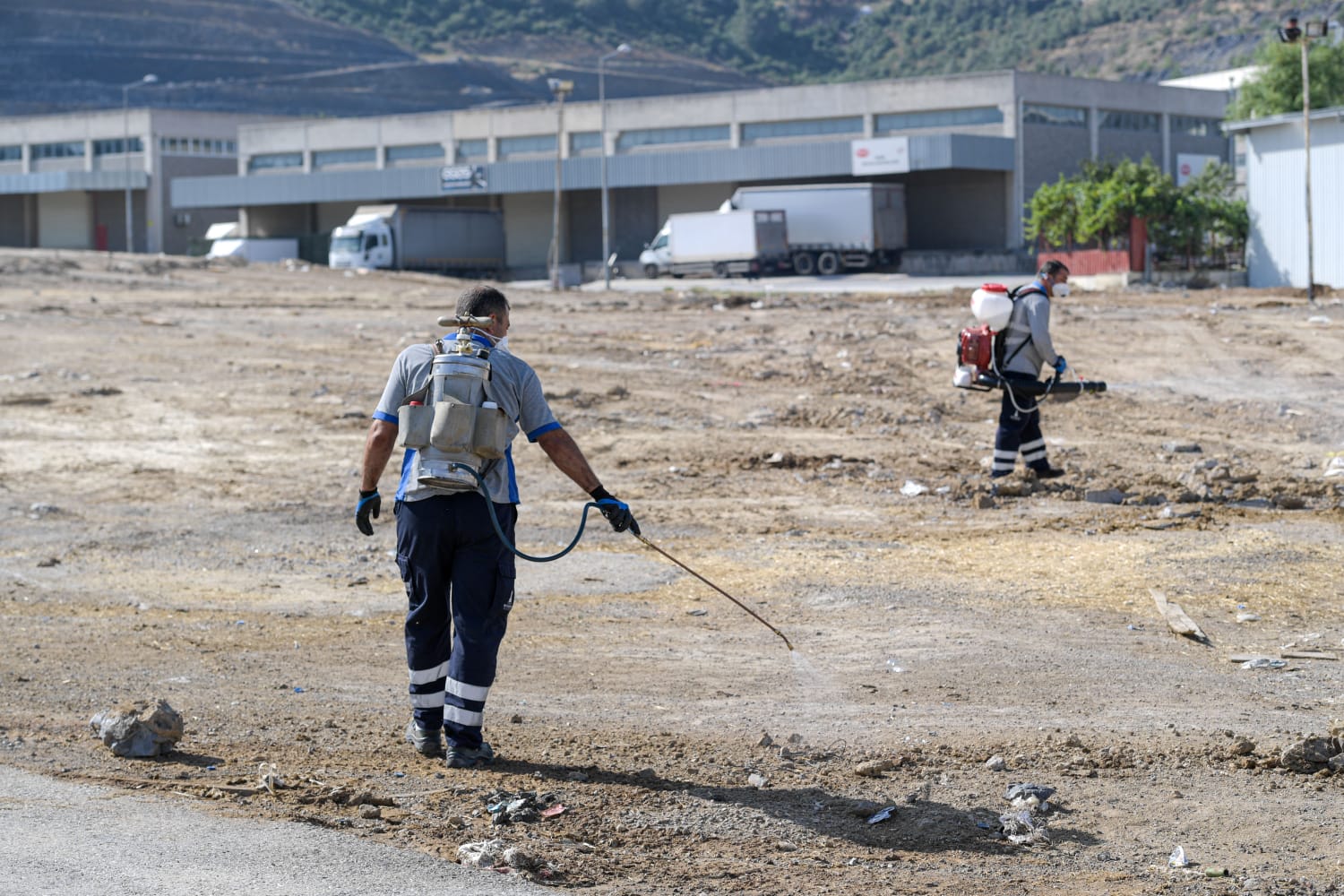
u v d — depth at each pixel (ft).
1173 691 29.71
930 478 59.41
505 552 23.63
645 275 280.51
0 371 92.17
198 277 187.01
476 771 23.70
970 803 22.47
